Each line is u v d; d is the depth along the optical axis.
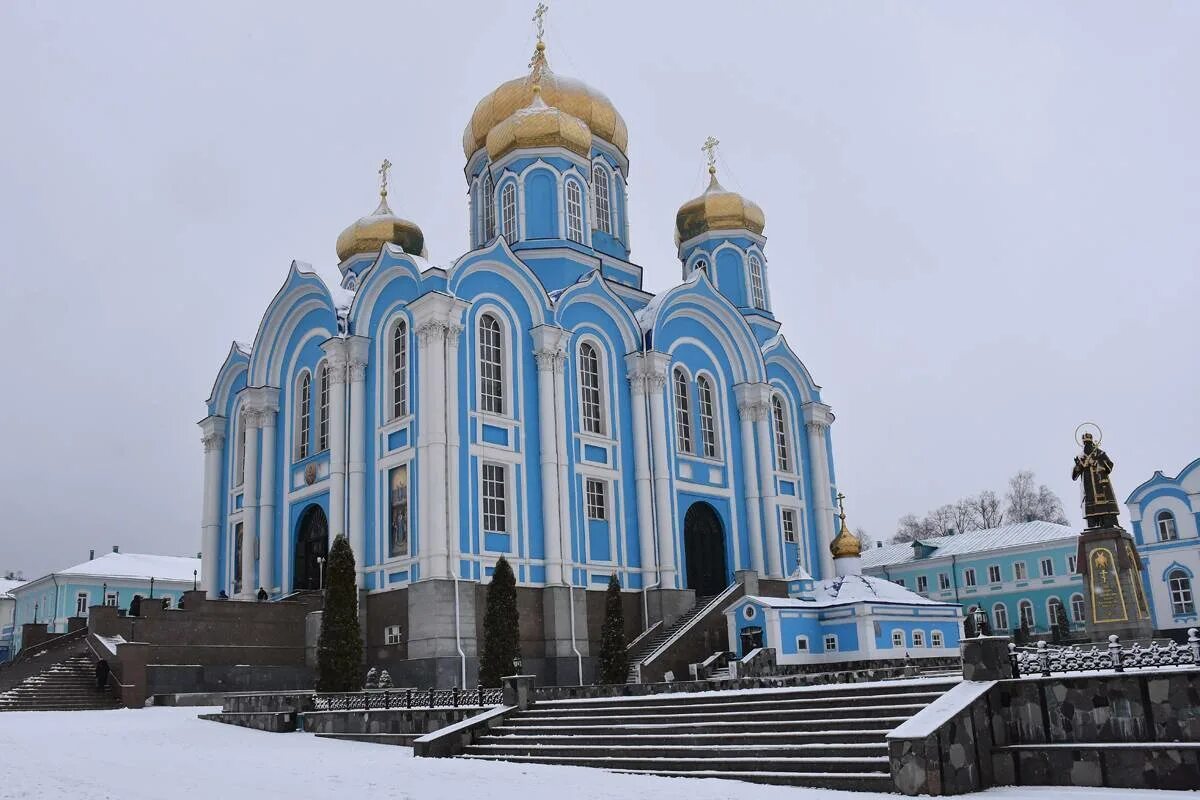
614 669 33.22
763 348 50.44
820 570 49.47
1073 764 14.84
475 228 50.94
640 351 43.28
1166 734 14.48
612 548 40.47
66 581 74.69
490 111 50.66
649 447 42.53
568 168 48.03
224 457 47.91
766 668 36.22
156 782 16.52
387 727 24.03
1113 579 32.62
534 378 39.72
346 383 39.72
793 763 16.12
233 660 35.25
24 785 15.98
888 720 16.61
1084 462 33.91
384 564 36.75
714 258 54.94
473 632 34.53
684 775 17.05
